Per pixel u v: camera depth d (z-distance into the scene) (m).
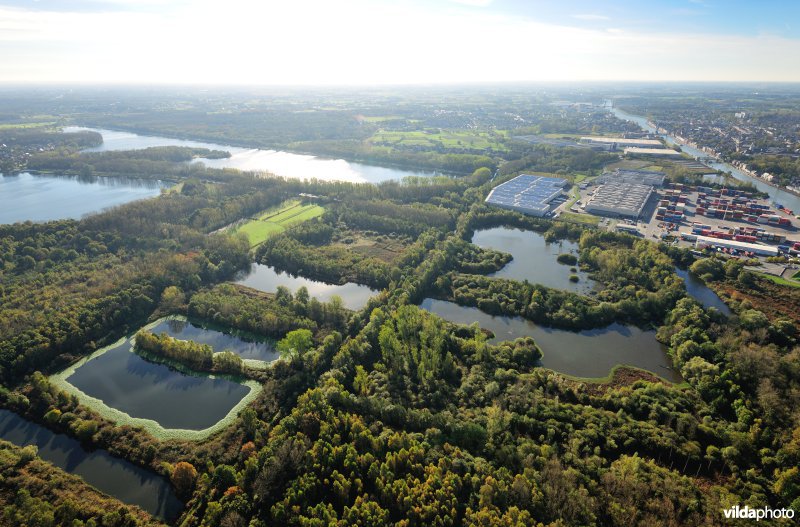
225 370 181.75
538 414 148.75
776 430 138.00
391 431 141.25
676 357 182.50
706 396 158.62
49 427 154.25
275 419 153.62
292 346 179.25
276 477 127.50
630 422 145.88
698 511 113.94
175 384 176.62
